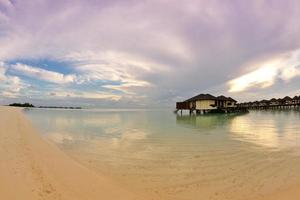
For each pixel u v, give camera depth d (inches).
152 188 239.6
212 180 264.1
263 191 230.7
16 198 190.7
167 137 574.2
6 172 249.4
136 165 323.3
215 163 332.5
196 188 241.1
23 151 355.6
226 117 1432.1
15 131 579.8
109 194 217.9
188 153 394.0
